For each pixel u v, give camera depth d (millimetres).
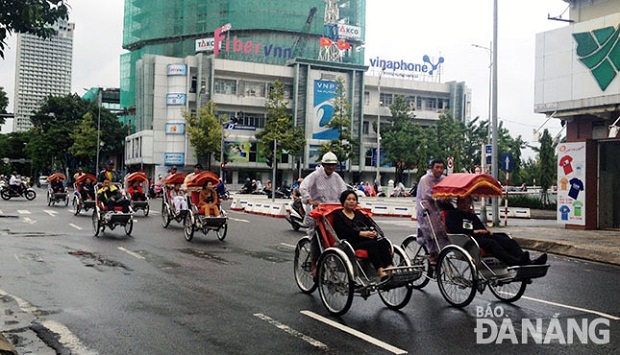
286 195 39250
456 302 6906
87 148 60844
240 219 20406
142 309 6473
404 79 61125
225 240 13617
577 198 17688
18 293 7191
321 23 65250
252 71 54594
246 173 55094
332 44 57938
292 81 56406
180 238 13805
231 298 7113
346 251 6375
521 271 6605
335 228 6711
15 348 4969
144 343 5191
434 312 6590
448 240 7293
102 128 63750
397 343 5289
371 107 59250
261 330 5668
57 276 8398
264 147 50438
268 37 64062
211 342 5238
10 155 85062
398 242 13953
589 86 16672
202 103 52250
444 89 63000
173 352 4934
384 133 56000
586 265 11031
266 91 55688
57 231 14609
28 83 168625
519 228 18281
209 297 7152
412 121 59906
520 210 26438
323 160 7539
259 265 9805
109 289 7547
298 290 7676
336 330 5719
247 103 54219
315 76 56062
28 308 6441
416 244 8406
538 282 8742
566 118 17859
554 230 17312
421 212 7676
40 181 65000
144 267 9367
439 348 5152
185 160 51938
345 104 53469
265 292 7523
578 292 7945
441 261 7148
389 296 6805
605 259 11672
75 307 6523
